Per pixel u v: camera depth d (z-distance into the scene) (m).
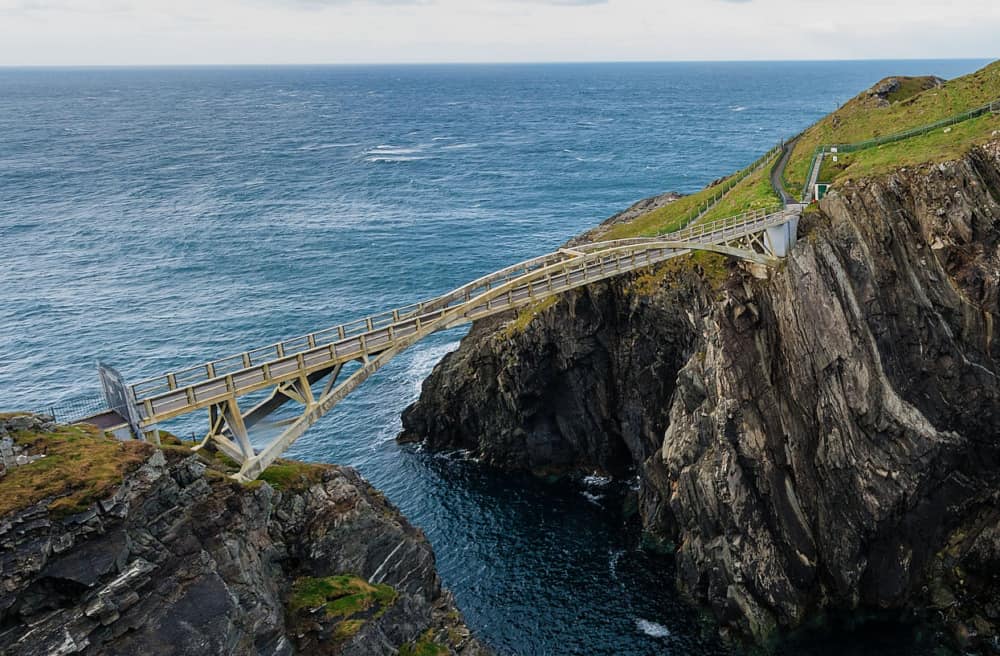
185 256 147.25
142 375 95.69
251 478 41.03
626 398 75.38
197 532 32.97
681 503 61.72
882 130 92.75
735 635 55.78
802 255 63.84
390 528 43.34
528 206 195.25
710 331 64.38
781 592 56.94
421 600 42.25
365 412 89.75
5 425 32.47
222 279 133.12
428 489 75.19
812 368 62.50
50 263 142.12
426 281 131.75
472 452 81.88
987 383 61.84
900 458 59.47
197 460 34.81
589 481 76.69
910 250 64.75
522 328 76.69
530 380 76.50
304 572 39.75
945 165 65.88
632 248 61.38
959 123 80.94
